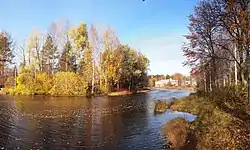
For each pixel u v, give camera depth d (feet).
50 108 126.00
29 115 102.63
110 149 57.21
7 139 65.00
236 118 56.75
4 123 85.71
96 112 113.80
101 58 232.94
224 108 74.90
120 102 160.76
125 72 263.08
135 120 93.30
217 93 106.93
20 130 75.41
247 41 67.97
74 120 92.43
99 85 234.99
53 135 69.67
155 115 105.50
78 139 65.41
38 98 183.93
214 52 108.68
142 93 263.90
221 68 138.41
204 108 94.22
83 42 246.06
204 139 52.95
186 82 525.75
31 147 58.34
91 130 75.92
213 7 82.53
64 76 209.26
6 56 262.88
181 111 114.01
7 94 222.48
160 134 69.82
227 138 47.14
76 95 208.95
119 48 248.11
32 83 220.02
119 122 89.04
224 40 95.14
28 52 239.30
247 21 63.98
